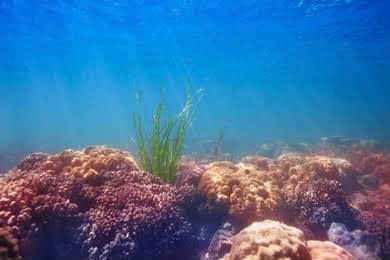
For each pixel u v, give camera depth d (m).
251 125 101.44
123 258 4.45
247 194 5.93
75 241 4.64
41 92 75.12
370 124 83.25
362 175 11.78
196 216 5.95
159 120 7.17
